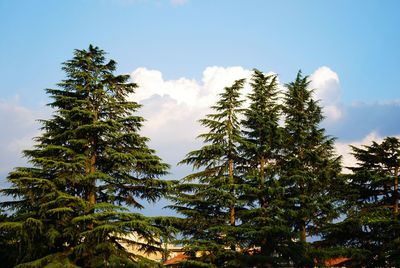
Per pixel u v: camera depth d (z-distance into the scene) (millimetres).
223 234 26562
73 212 22312
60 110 23281
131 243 24453
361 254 26547
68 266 20125
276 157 29953
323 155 31922
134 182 24297
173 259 38906
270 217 26469
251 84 31000
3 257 23250
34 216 21703
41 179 20844
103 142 24500
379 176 27891
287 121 31000
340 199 29000
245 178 27203
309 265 27297
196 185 26969
